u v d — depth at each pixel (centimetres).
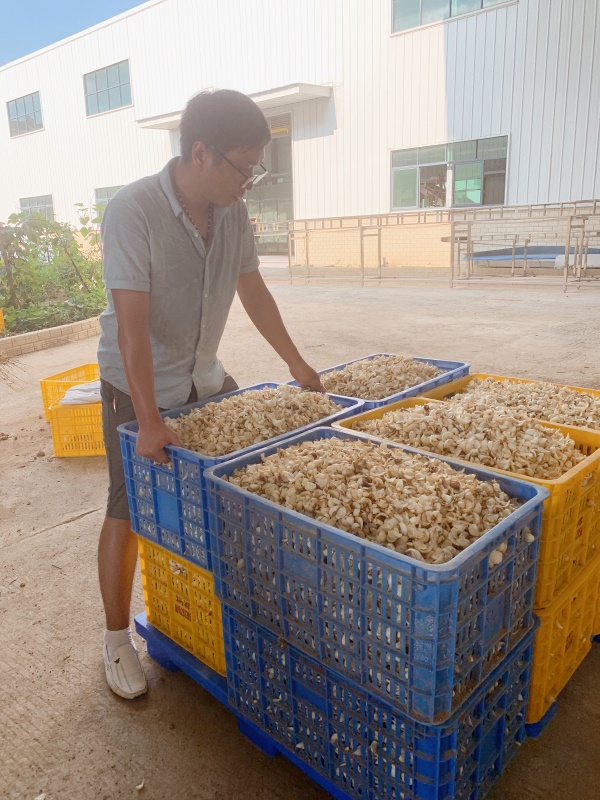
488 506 154
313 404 229
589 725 189
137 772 179
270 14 1412
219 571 175
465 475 167
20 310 812
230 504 165
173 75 1630
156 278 193
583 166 1097
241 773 178
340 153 1395
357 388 271
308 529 144
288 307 972
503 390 259
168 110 1673
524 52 1110
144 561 213
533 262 1232
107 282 185
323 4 1330
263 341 716
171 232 190
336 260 1466
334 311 916
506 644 152
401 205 1338
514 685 165
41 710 201
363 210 1391
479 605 137
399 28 1245
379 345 671
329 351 653
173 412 216
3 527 317
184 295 202
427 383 267
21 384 585
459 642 134
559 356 588
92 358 676
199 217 197
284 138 1622
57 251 952
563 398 248
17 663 222
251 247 230
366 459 172
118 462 204
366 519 151
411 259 1356
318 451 181
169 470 184
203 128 170
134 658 210
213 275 208
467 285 1158
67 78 1866
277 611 158
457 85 1198
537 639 171
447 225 1286
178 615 206
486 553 134
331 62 1355
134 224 183
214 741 188
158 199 188
